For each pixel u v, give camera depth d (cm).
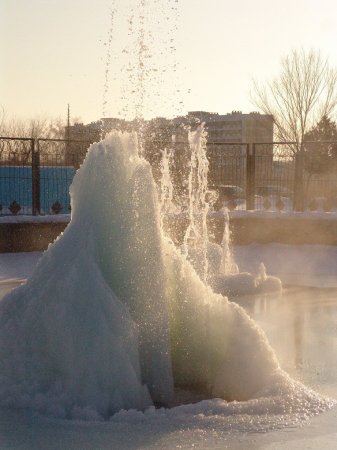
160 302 521
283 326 796
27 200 1486
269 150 1580
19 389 500
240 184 1588
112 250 528
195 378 564
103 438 444
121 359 489
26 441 439
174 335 560
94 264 509
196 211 1459
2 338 520
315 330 775
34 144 1443
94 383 485
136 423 468
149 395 507
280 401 503
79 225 537
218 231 1484
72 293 499
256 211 1527
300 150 1568
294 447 431
